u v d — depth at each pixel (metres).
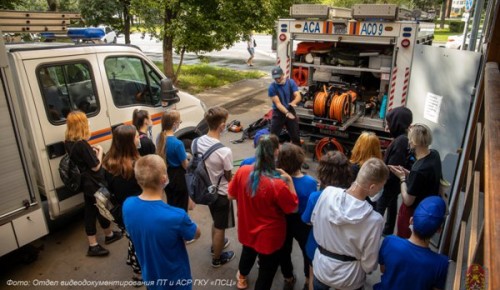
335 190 2.69
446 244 3.15
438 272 2.40
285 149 3.15
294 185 3.17
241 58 20.70
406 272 2.45
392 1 24.12
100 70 4.74
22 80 3.98
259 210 3.06
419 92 5.39
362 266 2.64
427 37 7.16
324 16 6.35
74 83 4.48
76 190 4.14
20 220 3.74
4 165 3.56
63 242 4.67
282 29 6.87
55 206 4.38
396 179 4.10
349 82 7.16
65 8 14.66
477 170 2.41
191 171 3.79
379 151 3.82
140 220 2.64
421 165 3.43
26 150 3.71
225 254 4.30
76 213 5.33
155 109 5.53
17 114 3.59
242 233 3.28
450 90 4.64
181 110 6.02
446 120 4.73
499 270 0.86
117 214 3.76
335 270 2.65
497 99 1.97
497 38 3.11
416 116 5.49
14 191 3.67
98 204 3.78
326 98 6.23
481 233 1.40
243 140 8.28
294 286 3.89
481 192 2.40
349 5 24.45
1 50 3.40
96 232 4.64
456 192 3.15
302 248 3.49
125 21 14.77
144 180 2.62
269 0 11.08
